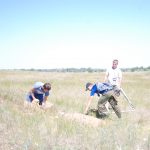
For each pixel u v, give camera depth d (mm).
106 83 10758
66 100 13273
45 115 9461
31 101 10734
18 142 6992
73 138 7562
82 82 27266
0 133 7496
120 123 9320
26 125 8227
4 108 9406
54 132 7898
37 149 6625
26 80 27656
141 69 116750
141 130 9039
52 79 31500
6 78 29750
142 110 12281
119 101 14273
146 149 7141
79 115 10266
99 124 9367
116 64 11984
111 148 6961
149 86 24734
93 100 13773
